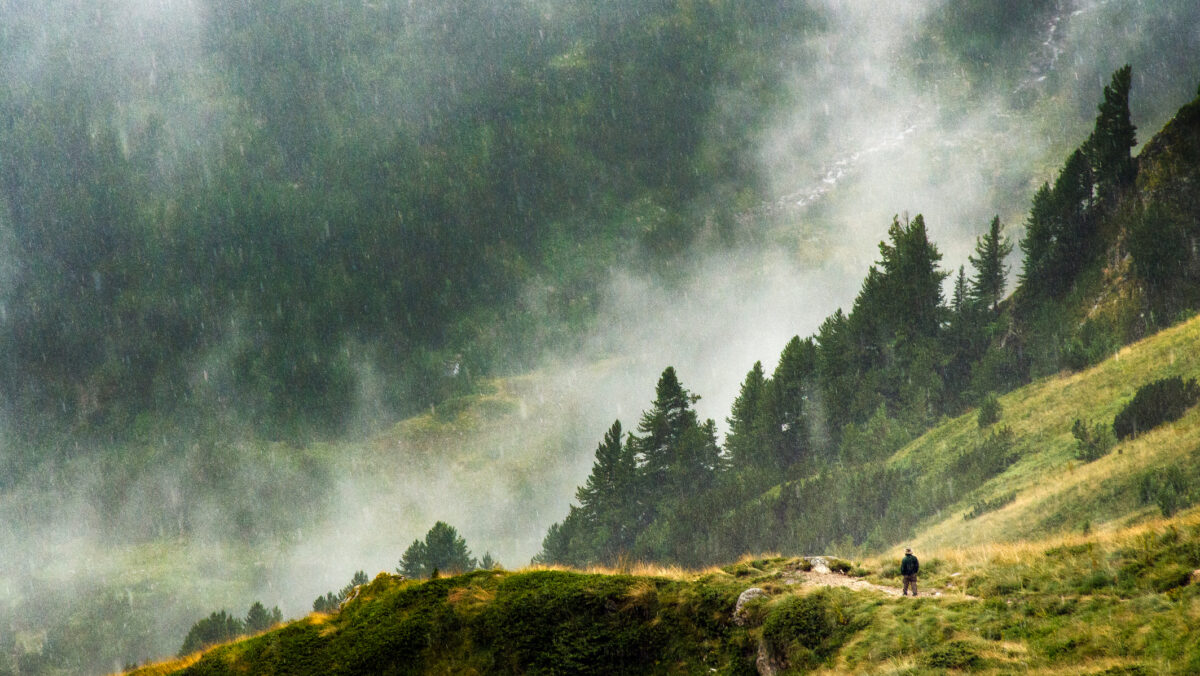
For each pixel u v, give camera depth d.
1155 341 71.62
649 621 22.64
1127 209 98.75
